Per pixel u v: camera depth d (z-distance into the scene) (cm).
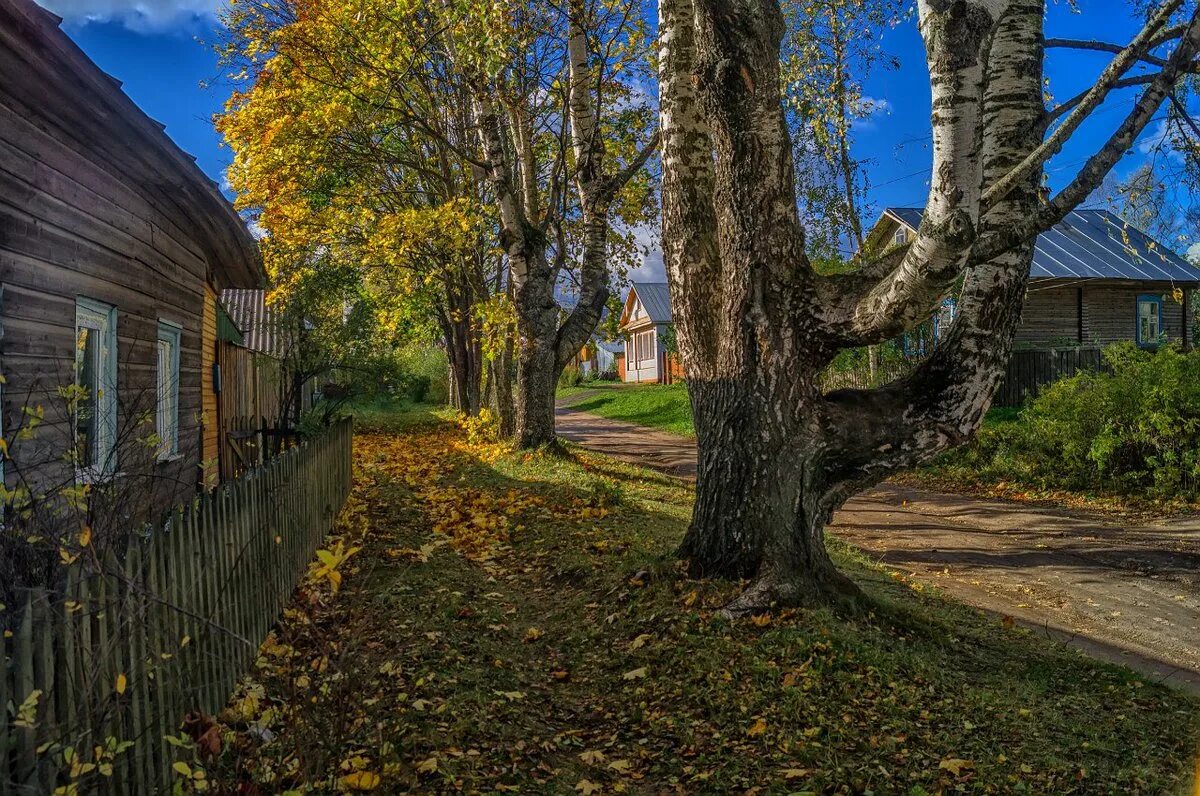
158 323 870
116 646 306
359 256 2148
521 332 1691
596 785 393
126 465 685
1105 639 705
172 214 909
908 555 1019
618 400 4169
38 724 242
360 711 369
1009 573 927
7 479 521
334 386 2667
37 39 484
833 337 638
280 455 683
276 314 2431
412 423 2928
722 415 674
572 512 1055
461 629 614
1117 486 1347
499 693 498
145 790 318
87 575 294
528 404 1689
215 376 1271
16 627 252
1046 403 1495
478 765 402
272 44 1812
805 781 393
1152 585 869
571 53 1542
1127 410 1360
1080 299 2742
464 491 1259
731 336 668
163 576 362
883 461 654
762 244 654
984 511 1290
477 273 2344
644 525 963
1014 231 570
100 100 585
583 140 1598
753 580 636
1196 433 1296
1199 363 1336
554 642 611
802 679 507
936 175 502
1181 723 486
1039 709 491
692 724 461
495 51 1139
